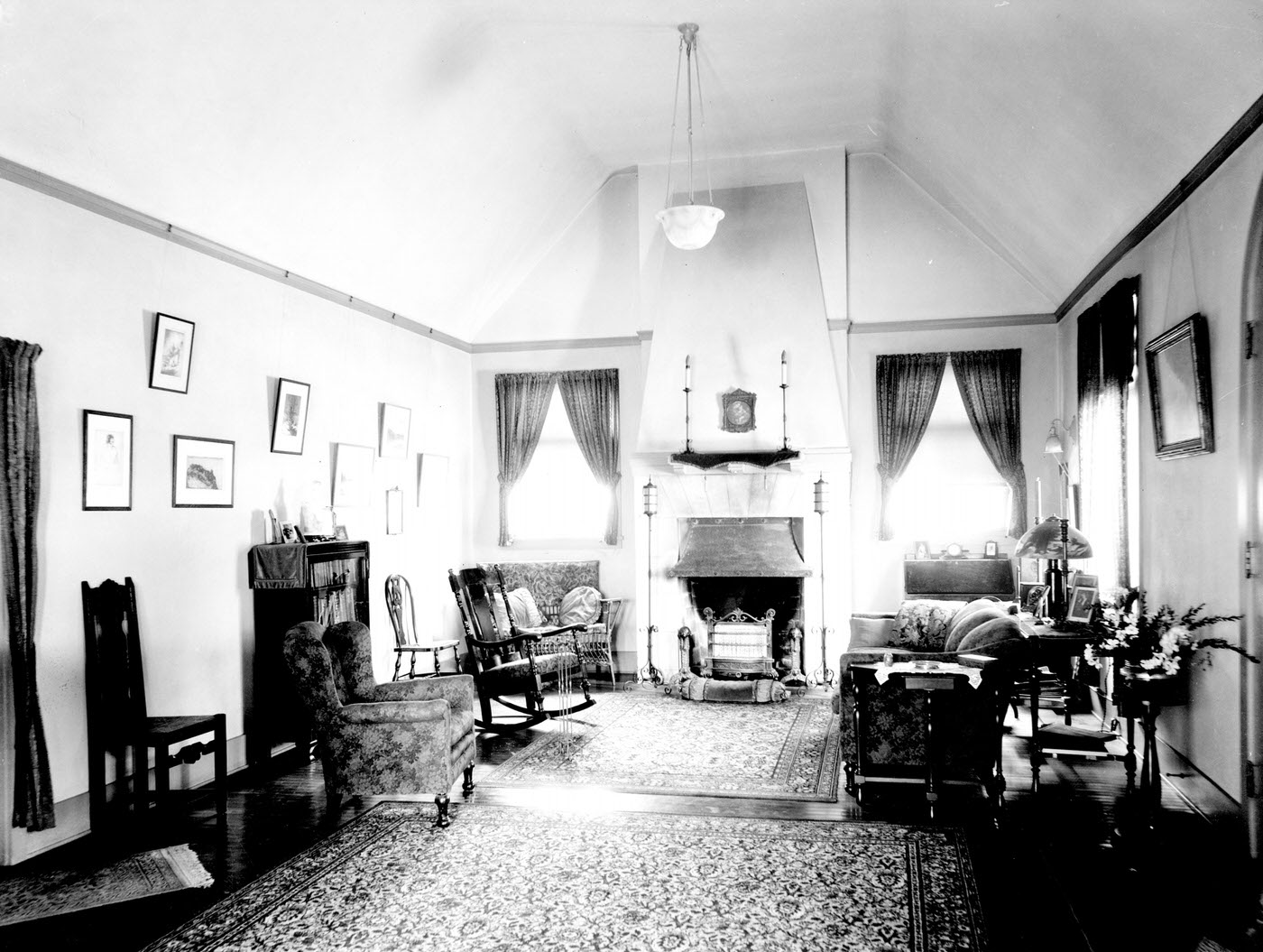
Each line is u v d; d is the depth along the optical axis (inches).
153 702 218.1
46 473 190.1
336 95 230.2
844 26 258.7
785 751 256.5
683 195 369.7
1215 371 187.3
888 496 361.1
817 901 156.6
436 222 311.6
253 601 252.1
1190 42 159.6
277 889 164.9
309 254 274.4
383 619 326.6
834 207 359.6
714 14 252.4
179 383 227.1
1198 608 189.9
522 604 349.7
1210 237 189.3
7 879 171.8
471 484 400.2
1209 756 193.9
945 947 140.3
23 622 177.6
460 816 204.2
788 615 364.2
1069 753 247.0
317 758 256.4
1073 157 231.3
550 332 394.0
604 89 301.9
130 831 196.1
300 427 277.0
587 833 191.8
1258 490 173.6
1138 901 155.7
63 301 194.5
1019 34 199.3
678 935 144.9
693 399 367.2
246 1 190.4
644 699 331.6
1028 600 303.4
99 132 191.5
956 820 197.0
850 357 368.2
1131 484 249.8
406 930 147.9
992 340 358.0
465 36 247.0
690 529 366.9
